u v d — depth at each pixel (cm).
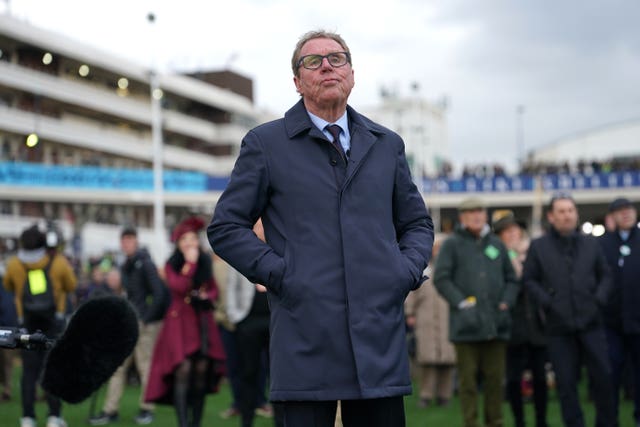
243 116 7719
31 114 5509
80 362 385
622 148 8381
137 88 6644
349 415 404
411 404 1193
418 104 9038
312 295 380
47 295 961
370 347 379
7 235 4888
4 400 1307
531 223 5825
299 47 407
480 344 886
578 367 830
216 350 909
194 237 905
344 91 400
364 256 386
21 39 5438
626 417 1030
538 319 848
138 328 396
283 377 382
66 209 5569
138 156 6469
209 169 7362
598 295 823
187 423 885
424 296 1155
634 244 927
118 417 1091
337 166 397
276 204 397
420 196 422
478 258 882
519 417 959
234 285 943
